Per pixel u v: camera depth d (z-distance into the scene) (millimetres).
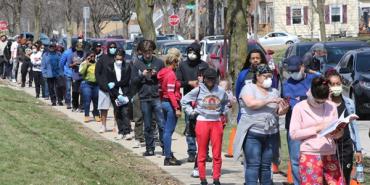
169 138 24656
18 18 118125
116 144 29594
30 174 18328
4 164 19016
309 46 47031
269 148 17828
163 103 24656
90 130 34031
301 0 125438
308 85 19453
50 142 24953
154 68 25891
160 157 26406
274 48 96500
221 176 22922
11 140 23391
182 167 24453
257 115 17609
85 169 20781
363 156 25469
